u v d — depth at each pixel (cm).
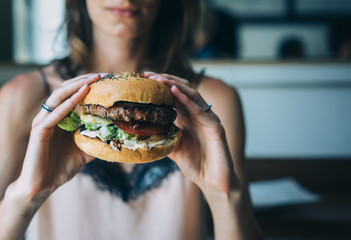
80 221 60
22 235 47
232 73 137
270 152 138
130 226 60
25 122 59
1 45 223
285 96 137
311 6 255
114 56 61
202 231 62
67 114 48
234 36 211
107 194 60
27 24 229
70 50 64
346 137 135
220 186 49
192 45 72
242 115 64
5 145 57
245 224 51
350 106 134
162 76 47
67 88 44
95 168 60
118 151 44
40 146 44
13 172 56
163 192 61
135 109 44
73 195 60
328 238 75
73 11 63
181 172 55
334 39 245
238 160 60
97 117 46
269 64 136
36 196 46
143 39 60
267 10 258
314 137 137
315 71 134
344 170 99
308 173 100
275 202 76
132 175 61
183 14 65
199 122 47
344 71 133
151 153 45
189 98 46
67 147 49
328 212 76
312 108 136
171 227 60
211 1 258
